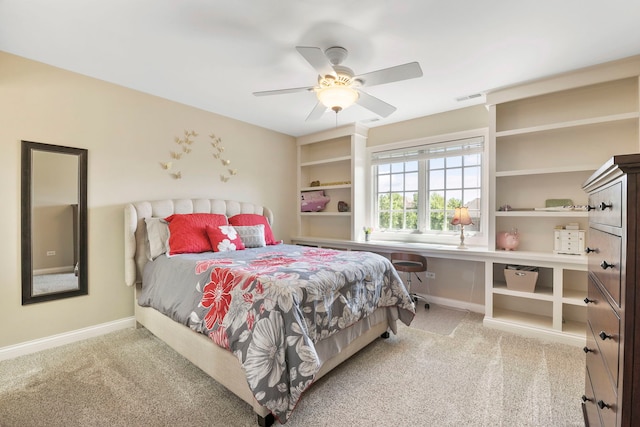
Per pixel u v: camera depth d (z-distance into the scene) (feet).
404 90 9.71
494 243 9.79
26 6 5.65
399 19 6.07
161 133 10.46
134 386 6.31
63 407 5.61
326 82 7.01
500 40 6.84
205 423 5.24
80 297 8.66
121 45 7.12
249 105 11.19
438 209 12.57
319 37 6.75
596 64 7.97
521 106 10.08
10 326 7.53
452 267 12.03
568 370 6.99
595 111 8.91
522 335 9.07
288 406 4.98
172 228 9.32
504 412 5.53
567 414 5.47
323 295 6.13
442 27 6.34
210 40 6.89
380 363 7.34
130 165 9.69
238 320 5.58
